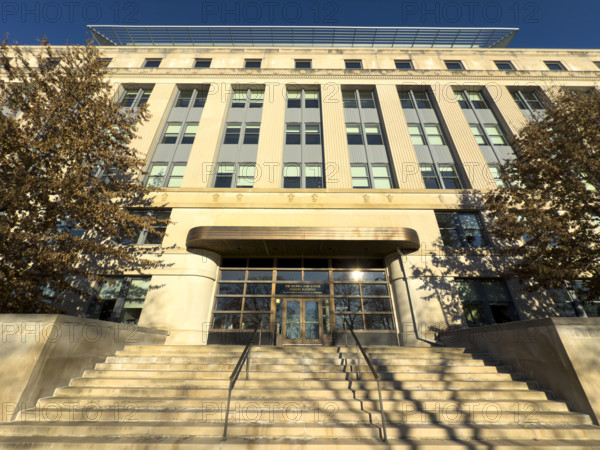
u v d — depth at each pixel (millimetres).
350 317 13102
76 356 6793
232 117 18906
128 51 21828
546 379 6449
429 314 12391
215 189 14844
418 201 14828
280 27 24125
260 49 22547
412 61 22328
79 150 9953
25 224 8430
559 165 10383
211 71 20312
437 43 25234
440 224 14703
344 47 23422
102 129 11508
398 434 4879
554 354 6230
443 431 4914
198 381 6664
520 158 11797
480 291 13109
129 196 11875
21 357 5668
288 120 18938
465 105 20219
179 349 8742
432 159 17172
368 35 24672
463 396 6188
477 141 18250
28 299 8609
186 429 4867
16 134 8914
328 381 6680
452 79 20516
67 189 8961
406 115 19344
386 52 22578
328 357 8242
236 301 13305
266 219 14008
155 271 12734
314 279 13930
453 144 17406
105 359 7859
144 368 7520
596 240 9648
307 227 12547
